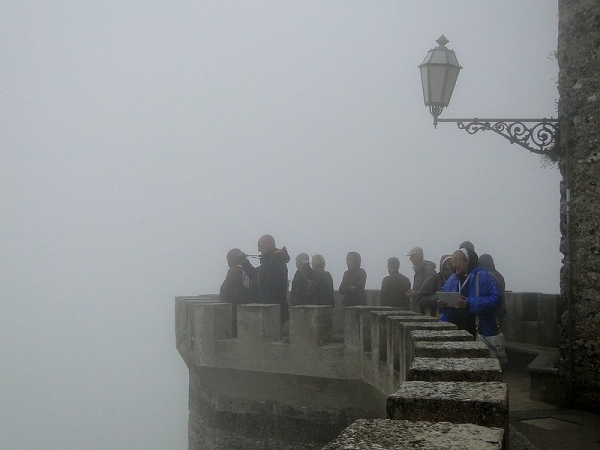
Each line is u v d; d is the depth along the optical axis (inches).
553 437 339.9
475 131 445.4
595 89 408.2
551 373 426.9
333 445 129.0
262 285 577.6
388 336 416.5
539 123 435.8
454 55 475.2
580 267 412.8
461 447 127.6
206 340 584.1
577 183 416.2
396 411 163.6
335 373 507.2
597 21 406.9
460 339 273.7
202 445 648.4
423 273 605.9
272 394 548.4
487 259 497.4
